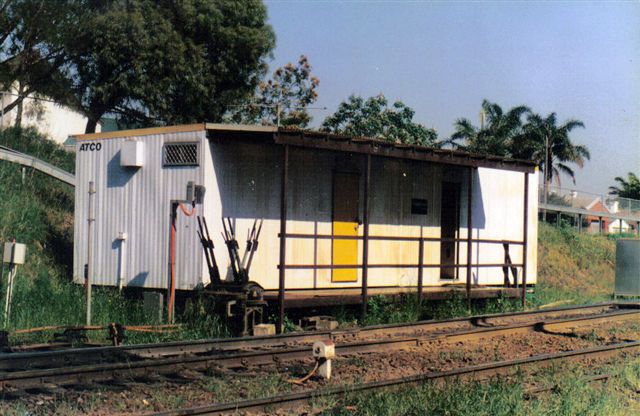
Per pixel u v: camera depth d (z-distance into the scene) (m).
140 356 10.60
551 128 60.31
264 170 15.69
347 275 17.38
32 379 8.53
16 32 31.86
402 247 18.67
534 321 17.36
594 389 9.68
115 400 8.02
